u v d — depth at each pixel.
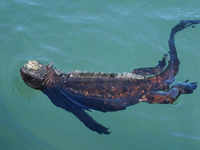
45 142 1.46
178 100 1.56
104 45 1.69
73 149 1.46
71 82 1.54
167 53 1.67
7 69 1.60
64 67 1.63
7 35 1.68
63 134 1.49
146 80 1.55
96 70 1.63
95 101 1.53
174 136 1.49
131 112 1.54
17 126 1.48
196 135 1.50
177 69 1.61
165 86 1.56
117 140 1.48
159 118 1.53
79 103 1.53
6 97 1.54
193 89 1.56
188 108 1.55
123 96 1.53
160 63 1.61
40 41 1.68
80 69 1.63
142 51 1.68
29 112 1.52
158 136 1.49
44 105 1.54
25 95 1.55
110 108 1.53
